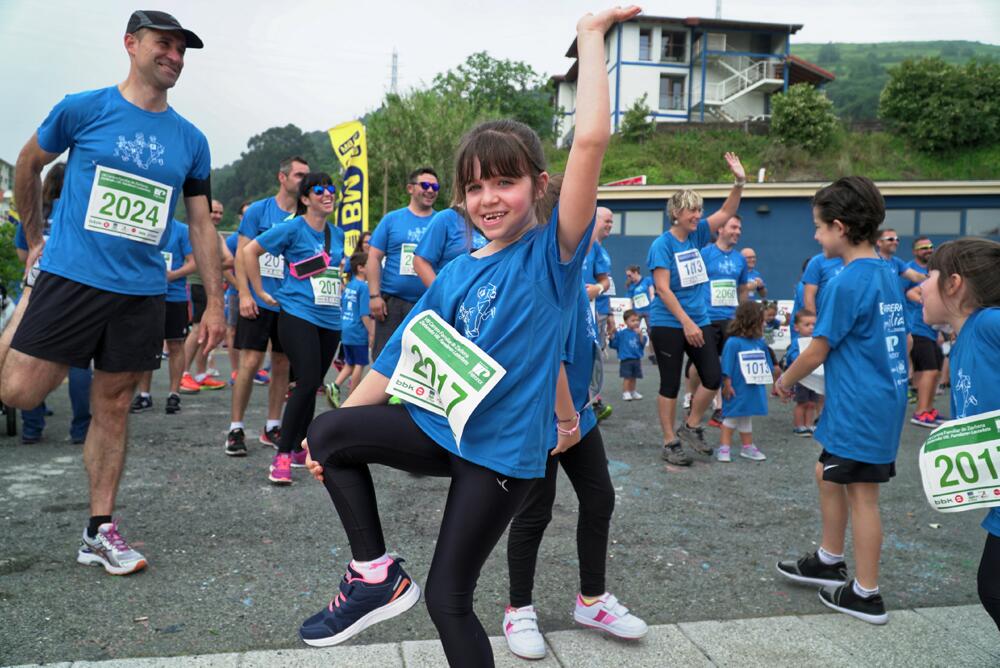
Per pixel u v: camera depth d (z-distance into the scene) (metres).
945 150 40.44
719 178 39.16
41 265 3.10
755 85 44.94
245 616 2.77
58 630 2.61
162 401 7.89
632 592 3.15
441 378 1.79
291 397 4.66
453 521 1.75
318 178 4.80
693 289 5.62
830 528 3.15
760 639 2.69
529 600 2.67
